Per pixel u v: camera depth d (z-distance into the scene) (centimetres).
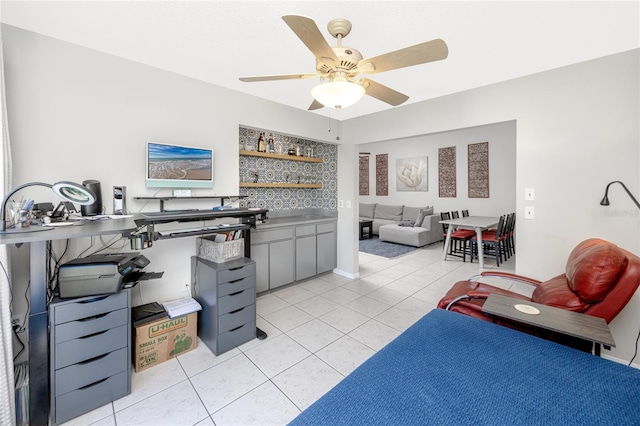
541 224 238
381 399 83
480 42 193
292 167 436
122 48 208
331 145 432
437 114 305
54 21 174
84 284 162
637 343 201
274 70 244
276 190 419
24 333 187
